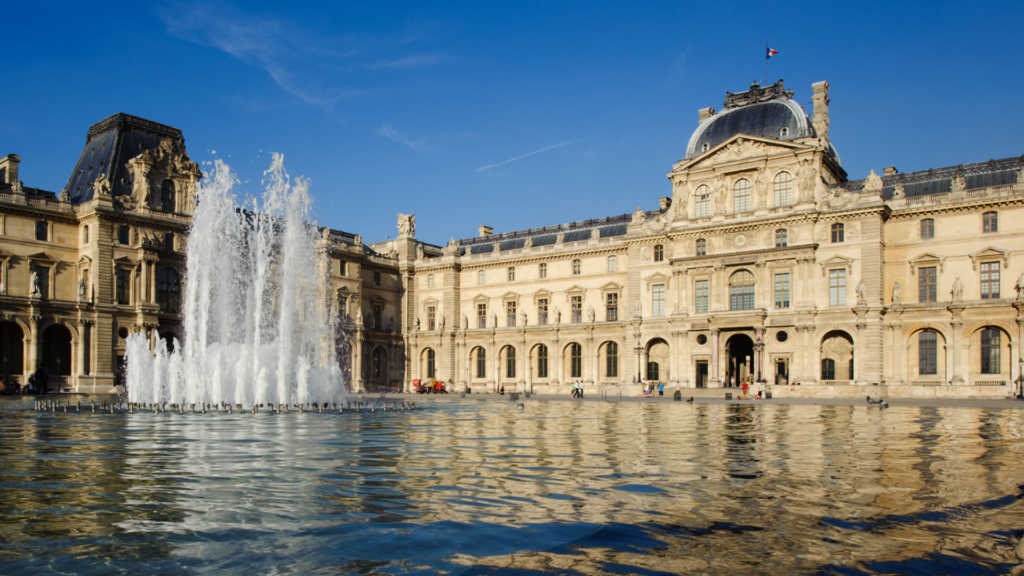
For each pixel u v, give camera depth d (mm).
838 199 103062
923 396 96500
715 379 109250
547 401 92688
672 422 49469
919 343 100312
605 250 126688
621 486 21625
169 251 115250
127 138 117938
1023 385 91562
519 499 19641
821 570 13430
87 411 58594
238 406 64625
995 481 22641
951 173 105688
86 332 106312
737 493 20531
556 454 29359
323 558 14188
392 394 121000
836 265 103000
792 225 106375
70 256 110125
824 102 119625
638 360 117500
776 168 108562
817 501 19422
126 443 32562
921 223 101438
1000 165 102188
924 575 13164
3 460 26625
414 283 148125
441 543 15227
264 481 22250
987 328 96062
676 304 114188
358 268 136375
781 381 105750
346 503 19062
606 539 15547
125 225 110875
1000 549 14820
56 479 22484
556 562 13938
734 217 110625
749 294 109312
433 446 32125
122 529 16297
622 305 124750
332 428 41906
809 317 103312
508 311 137750
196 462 26281
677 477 23359
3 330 106500
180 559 14078
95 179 114625
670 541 15422
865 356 99750
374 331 139750
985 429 43250
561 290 131625
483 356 139250
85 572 13234
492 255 139000
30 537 15586
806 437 37469
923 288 100812
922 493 20531
